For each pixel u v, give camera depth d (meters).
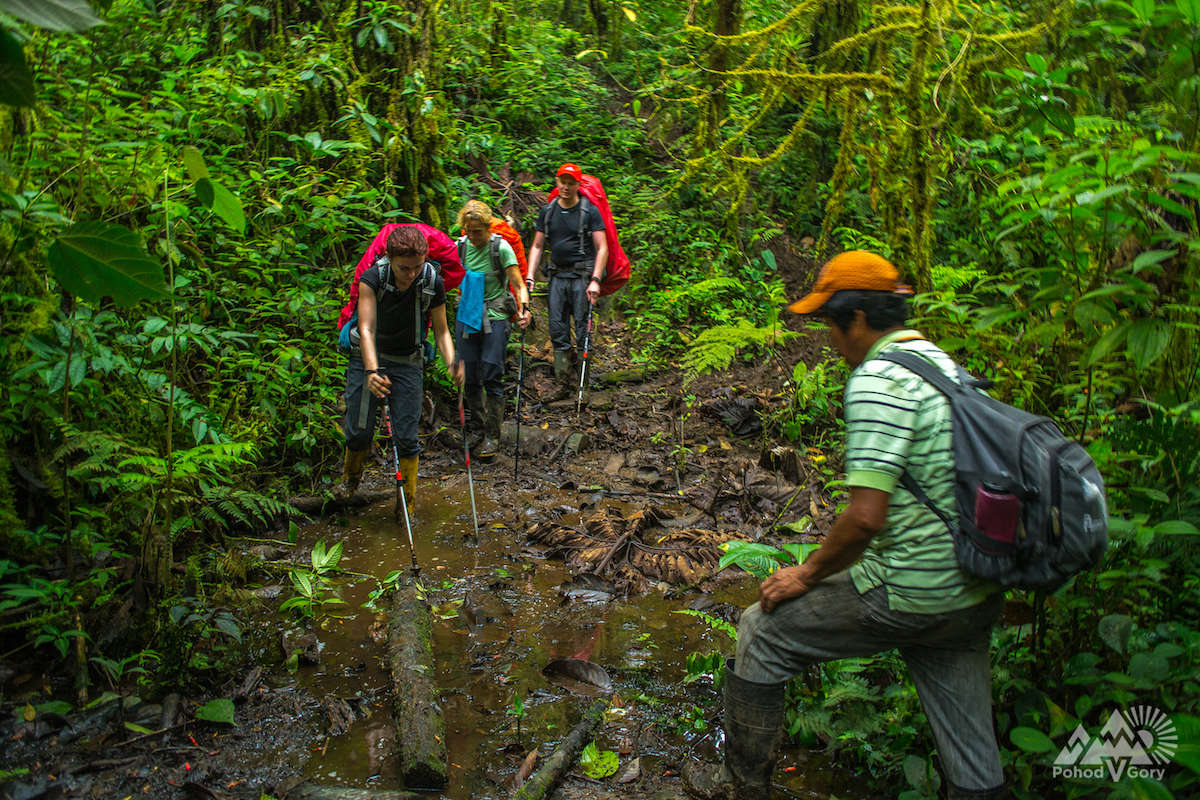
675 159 9.66
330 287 6.42
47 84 4.66
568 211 7.23
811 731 3.12
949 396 2.29
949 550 2.25
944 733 2.42
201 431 3.97
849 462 2.29
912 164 4.79
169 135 5.29
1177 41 3.19
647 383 7.70
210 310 5.67
